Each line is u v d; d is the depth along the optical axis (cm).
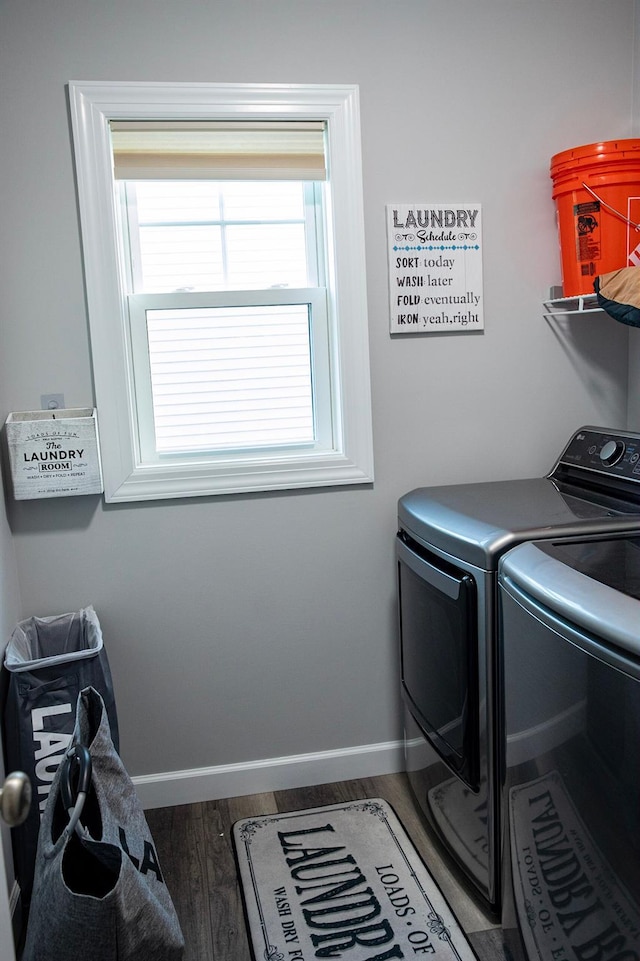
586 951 131
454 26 217
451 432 233
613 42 226
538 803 145
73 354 209
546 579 139
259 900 187
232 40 207
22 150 201
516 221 228
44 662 182
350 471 226
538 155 226
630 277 189
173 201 218
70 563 217
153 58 204
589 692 124
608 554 150
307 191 223
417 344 228
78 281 207
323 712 237
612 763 118
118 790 162
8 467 207
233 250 222
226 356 224
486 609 164
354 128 213
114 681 224
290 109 210
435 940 173
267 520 226
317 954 170
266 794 235
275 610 230
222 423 227
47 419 205
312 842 209
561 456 227
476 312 228
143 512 219
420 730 206
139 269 218
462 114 221
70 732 185
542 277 231
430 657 192
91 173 202
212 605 226
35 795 183
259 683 232
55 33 199
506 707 159
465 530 173
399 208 219
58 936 130
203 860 205
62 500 214
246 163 213
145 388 220
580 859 131
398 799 229
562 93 225
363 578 234
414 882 191
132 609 222
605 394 240
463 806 182
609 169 204
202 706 230
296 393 229
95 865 143
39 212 203
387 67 215
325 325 226
